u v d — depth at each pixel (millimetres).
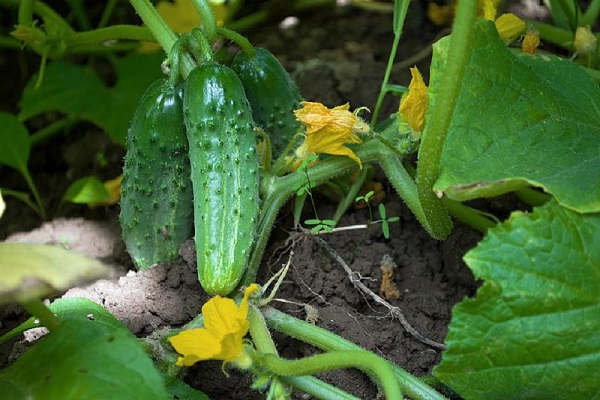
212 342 583
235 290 646
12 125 799
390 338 676
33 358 570
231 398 657
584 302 572
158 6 847
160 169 673
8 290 517
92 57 942
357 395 653
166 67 683
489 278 567
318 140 660
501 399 576
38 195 819
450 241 724
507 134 625
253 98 706
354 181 744
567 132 636
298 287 701
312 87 849
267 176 679
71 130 875
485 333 569
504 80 641
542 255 572
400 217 746
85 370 554
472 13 573
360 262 709
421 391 617
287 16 979
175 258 698
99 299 691
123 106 832
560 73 672
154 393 550
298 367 587
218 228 631
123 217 694
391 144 667
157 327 682
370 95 850
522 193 736
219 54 884
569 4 851
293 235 709
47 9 813
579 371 571
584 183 590
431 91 621
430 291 707
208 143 643
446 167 604
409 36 946
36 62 940
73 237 784
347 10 986
